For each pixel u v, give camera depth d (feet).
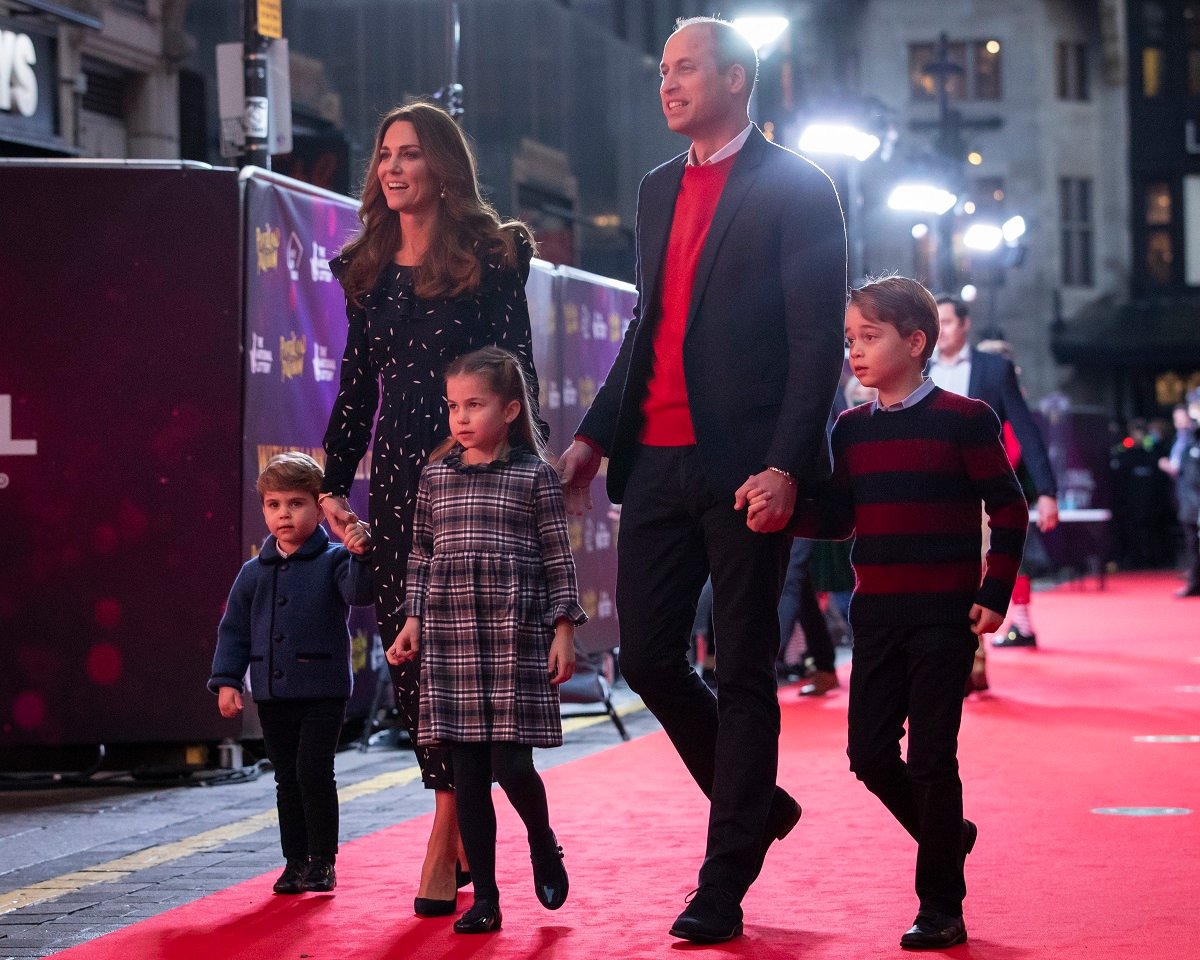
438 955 15.10
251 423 27.78
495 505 16.17
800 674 42.88
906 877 18.19
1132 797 23.25
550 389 37.04
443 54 63.52
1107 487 89.76
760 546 15.70
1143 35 134.92
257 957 15.19
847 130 64.85
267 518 18.75
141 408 27.68
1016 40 130.62
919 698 15.43
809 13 132.87
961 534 15.52
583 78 73.51
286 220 28.91
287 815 18.35
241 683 18.79
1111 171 134.21
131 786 27.35
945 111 82.02
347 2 60.54
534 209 69.41
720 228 16.01
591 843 20.56
